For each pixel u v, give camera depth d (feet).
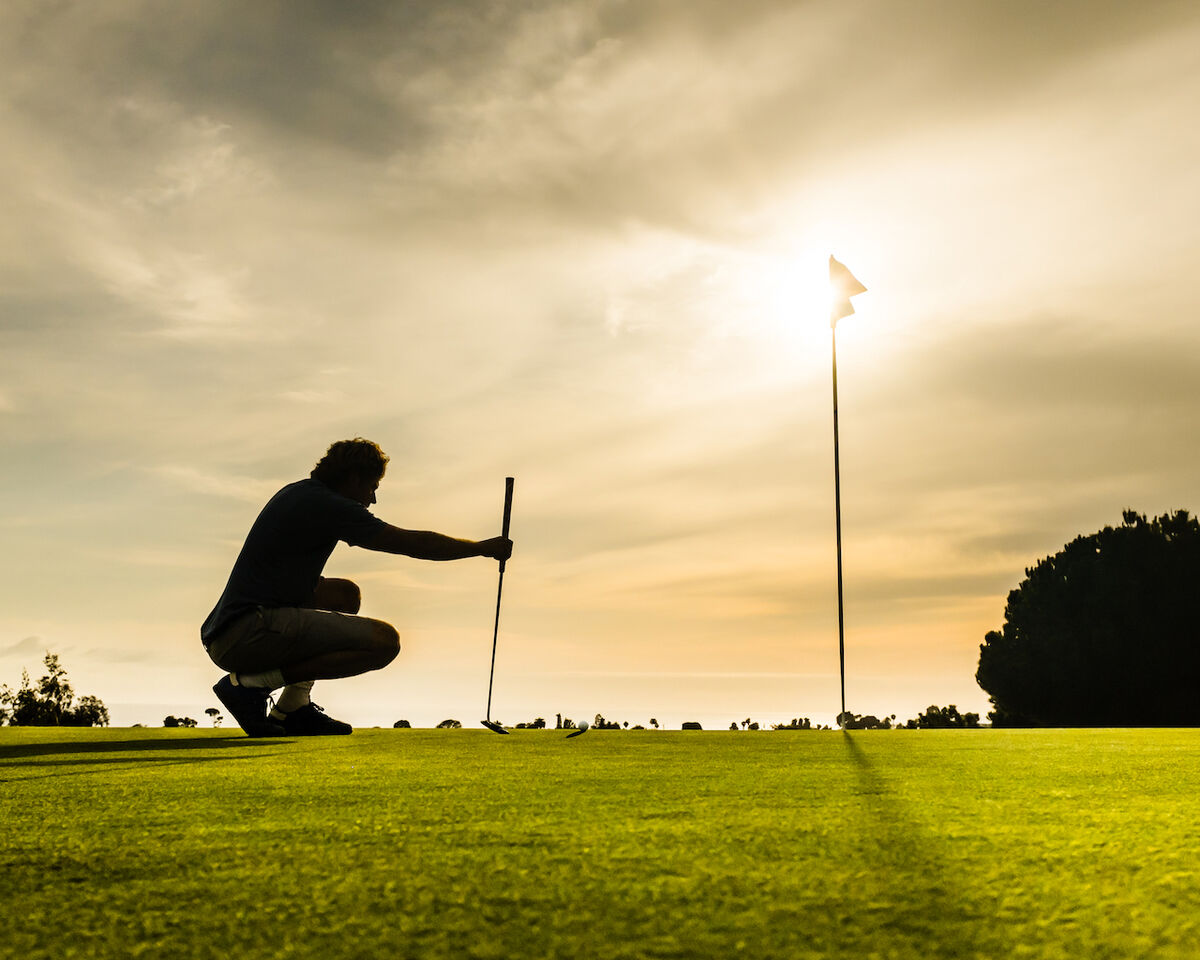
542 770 9.57
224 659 16.37
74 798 7.41
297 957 3.47
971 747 12.94
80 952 3.59
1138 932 3.59
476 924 3.81
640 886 4.34
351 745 13.91
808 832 5.63
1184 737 15.65
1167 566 92.02
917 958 3.33
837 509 23.22
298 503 16.37
